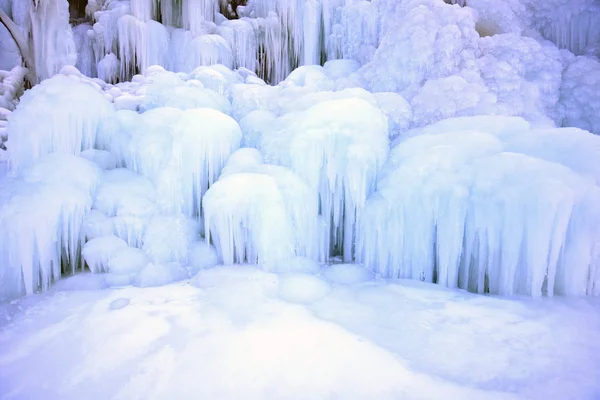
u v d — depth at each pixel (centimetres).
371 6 816
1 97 786
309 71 757
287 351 301
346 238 526
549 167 399
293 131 554
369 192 511
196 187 555
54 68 862
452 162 455
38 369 279
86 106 545
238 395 248
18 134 499
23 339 318
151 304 389
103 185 508
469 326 340
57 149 523
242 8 1197
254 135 639
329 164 501
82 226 471
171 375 270
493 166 423
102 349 305
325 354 296
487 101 562
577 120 606
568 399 237
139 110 688
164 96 669
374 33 817
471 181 429
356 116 511
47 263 425
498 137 495
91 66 1055
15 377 269
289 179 510
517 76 586
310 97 634
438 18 620
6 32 1133
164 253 485
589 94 596
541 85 604
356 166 489
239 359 290
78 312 369
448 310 373
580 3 684
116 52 1023
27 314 362
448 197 431
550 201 367
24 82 914
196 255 503
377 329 339
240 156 566
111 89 755
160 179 529
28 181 450
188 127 538
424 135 519
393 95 602
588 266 387
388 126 578
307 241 516
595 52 675
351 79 718
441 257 442
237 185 493
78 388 257
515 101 573
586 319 341
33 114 506
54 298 398
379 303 394
